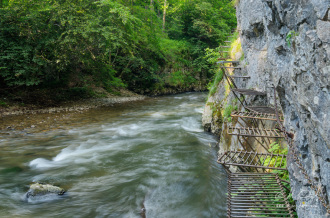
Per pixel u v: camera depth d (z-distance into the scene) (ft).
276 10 8.48
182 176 17.54
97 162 20.12
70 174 17.70
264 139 13.67
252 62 17.34
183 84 83.46
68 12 40.42
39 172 17.92
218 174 18.02
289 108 8.84
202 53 87.51
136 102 56.18
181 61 85.40
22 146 23.45
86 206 13.60
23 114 36.11
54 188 14.78
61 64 42.16
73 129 30.17
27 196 14.15
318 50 5.59
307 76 6.25
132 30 49.88
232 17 92.58
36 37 40.09
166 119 37.47
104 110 43.73
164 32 89.81
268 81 14.12
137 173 18.03
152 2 84.48
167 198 14.60
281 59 8.83
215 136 28.02
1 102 37.93
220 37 82.28
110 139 26.61
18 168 18.52
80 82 53.57
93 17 41.57
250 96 17.95
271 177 11.25
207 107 30.32
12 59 37.04
